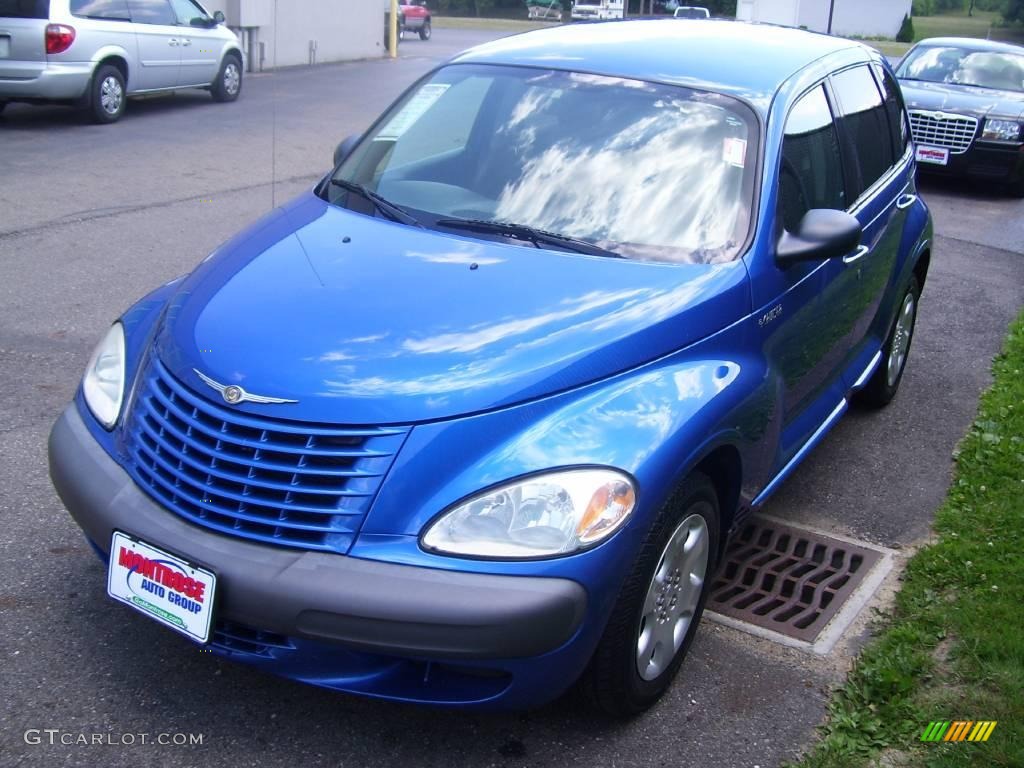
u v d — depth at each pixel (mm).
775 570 4234
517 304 3240
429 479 2797
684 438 3023
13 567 3787
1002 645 3578
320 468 2818
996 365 6648
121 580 3002
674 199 3793
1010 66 13367
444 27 49938
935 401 6078
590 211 3785
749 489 3637
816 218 3803
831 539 4469
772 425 3668
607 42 4613
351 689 2861
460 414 2852
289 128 13953
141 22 13891
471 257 3529
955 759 3070
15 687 3189
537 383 2951
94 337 6070
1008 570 4098
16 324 6191
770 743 3189
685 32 4805
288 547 2809
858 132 5004
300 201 4234
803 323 4035
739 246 3682
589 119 4098
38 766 2889
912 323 6117
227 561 2795
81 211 8906
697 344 3352
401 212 3902
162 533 2908
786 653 3635
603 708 3139
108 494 3072
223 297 3348
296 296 3281
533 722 3213
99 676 3266
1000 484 4953
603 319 3201
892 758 3121
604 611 2852
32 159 10891
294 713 3178
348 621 2703
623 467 2873
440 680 2902
